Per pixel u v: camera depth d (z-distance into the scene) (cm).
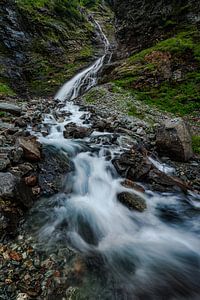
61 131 1210
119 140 1138
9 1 3484
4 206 632
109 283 527
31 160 841
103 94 1998
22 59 3219
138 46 2905
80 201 767
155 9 2766
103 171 906
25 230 628
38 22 3831
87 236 649
